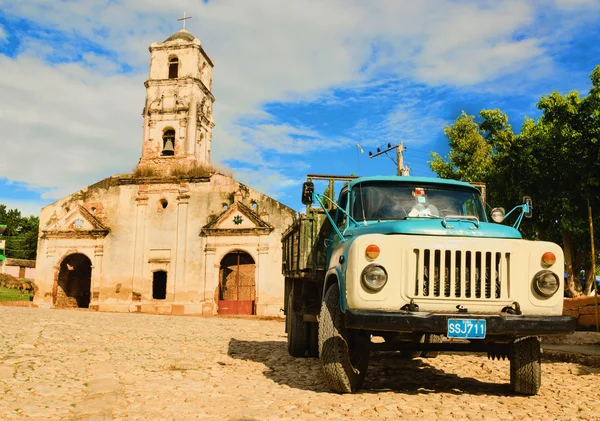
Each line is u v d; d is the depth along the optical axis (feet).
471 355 33.50
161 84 113.39
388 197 22.61
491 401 18.92
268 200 103.19
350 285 18.17
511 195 76.69
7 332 40.37
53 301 107.55
